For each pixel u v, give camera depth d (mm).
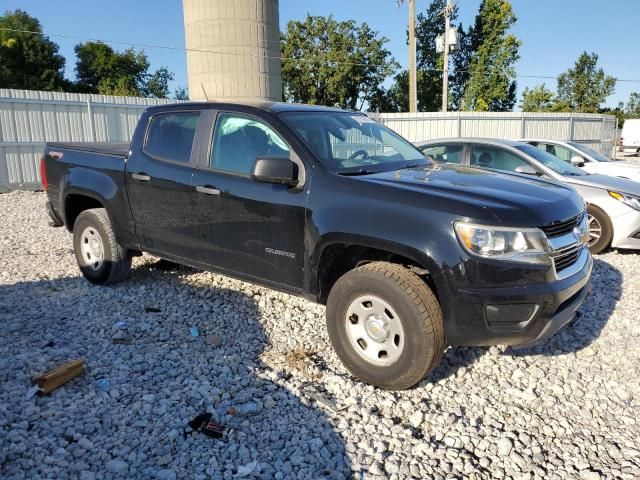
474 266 3096
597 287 5648
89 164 5359
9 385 3367
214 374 3650
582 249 3803
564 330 4504
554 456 2900
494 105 45156
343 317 3576
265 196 3930
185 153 4582
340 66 42844
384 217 3355
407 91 45250
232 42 17109
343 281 3549
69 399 3264
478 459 2869
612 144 26453
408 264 3580
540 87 51719
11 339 4102
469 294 3115
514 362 3963
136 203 4918
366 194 3486
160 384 3494
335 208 3564
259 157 3699
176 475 2639
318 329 4492
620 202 6934
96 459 2736
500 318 3146
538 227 3199
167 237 4730
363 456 2855
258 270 4105
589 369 3873
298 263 3824
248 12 17031
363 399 3400
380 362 3449
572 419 3250
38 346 3996
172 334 4316
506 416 3273
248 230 4078
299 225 3758
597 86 55781
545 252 3188
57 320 4531
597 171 9812
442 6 43312
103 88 50125
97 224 5277
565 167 7750
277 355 3982
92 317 4609
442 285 3168
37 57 46812
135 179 4867
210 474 2654
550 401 3430
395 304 3285
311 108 4527
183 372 3666
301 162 3842
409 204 3314
